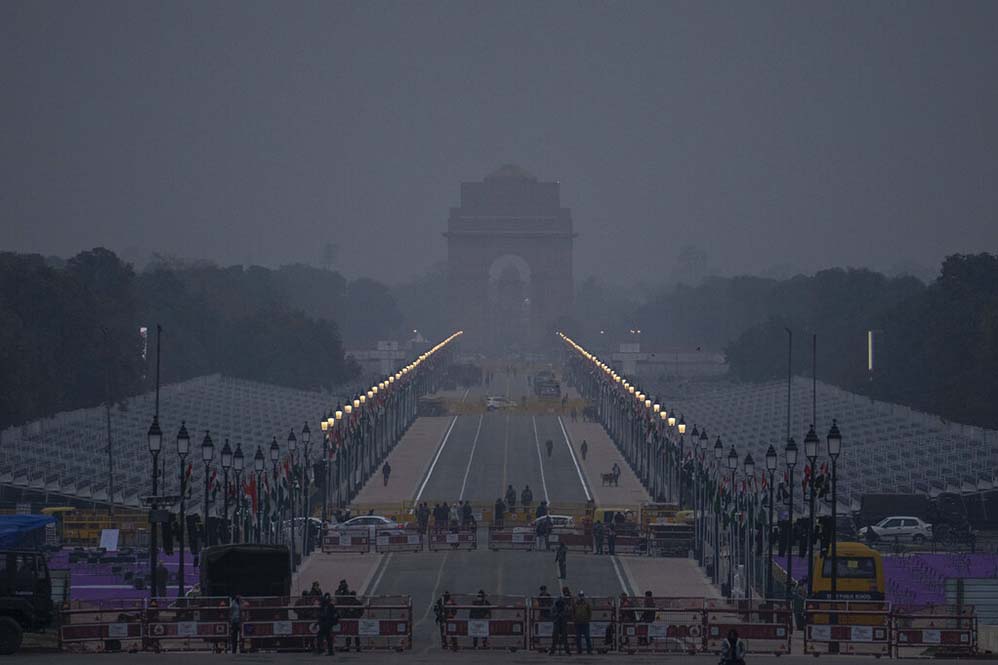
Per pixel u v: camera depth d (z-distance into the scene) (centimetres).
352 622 17775
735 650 14725
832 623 17775
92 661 15375
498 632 17938
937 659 16912
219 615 17375
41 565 16475
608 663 16050
